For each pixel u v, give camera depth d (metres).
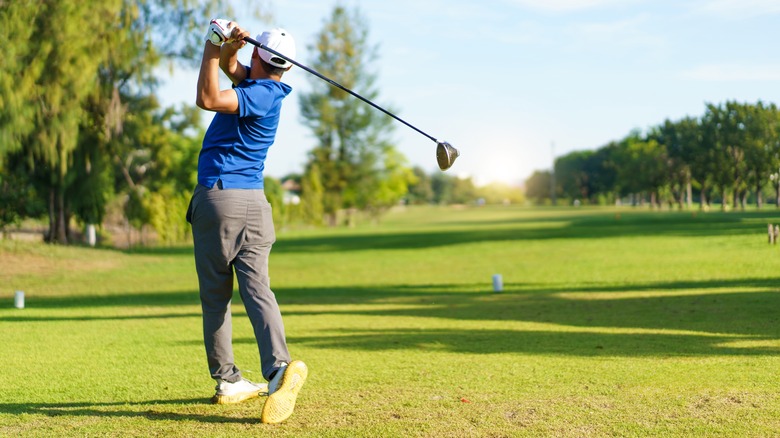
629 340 6.99
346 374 5.34
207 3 24.16
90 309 11.31
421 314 10.15
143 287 16.70
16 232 36.72
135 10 21.56
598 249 25.30
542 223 50.84
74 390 4.84
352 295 14.20
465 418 3.96
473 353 6.34
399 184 76.00
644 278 15.77
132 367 5.75
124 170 36.94
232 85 4.45
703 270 16.84
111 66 23.89
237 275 4.27
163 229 33.97
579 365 5.61
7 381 5.16
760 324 8.06
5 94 17.55
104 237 37.41
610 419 3.91
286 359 4.11
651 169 79.69
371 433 3.66
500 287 14.10
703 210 67.50
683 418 3.90
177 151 44.03
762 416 3.92
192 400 4.52
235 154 4.19
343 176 72.06
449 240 34.28
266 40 4.26
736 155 62.34
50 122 20.22
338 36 71.50
